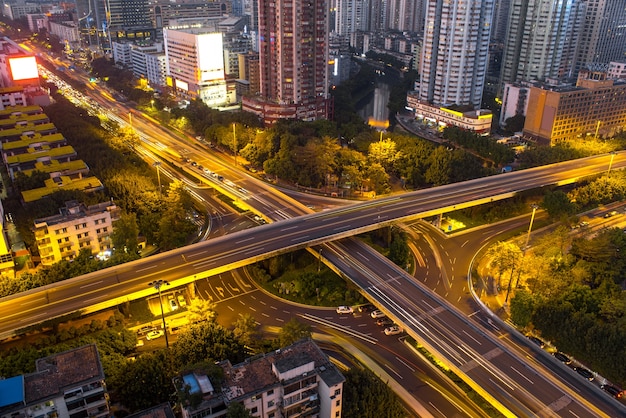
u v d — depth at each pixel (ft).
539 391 454.81
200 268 604.90
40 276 604.08
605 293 595.47
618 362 479.00
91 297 554.46
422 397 490.90
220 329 499.10
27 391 376.89
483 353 497.46
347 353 547.90
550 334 539.29
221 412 378.53
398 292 591.37
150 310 605.73
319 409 416.05
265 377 399.44
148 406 436.35
